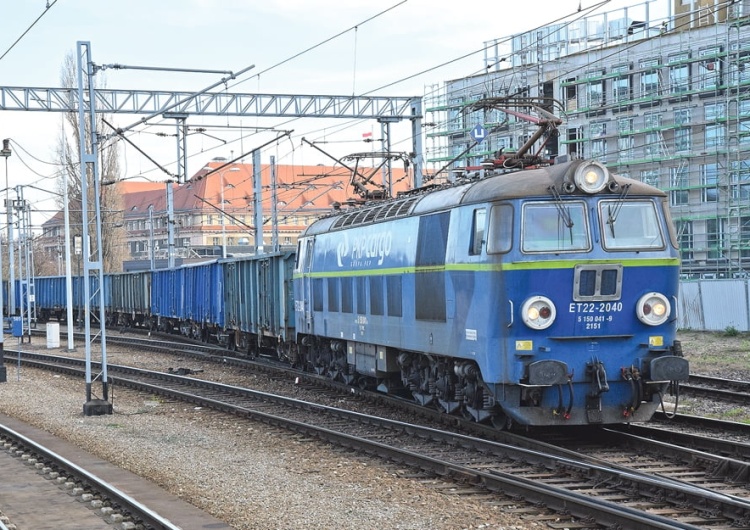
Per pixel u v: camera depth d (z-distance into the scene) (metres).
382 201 21.41
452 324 16.02
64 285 65.25
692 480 12.06
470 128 64.81
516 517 10.70
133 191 137.62
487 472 12.50
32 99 34.12
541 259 14.27
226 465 14.56
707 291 41.22
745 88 51.81
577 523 10.33
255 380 27.86
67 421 20.23
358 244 21.19
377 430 17.47
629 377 14.37
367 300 20.58
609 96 59.34
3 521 11.13
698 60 53.34
